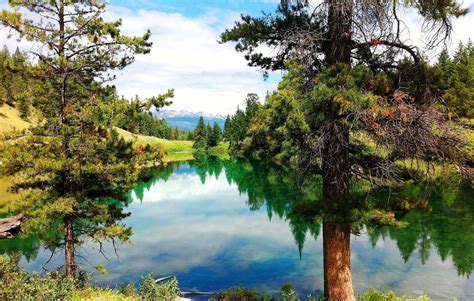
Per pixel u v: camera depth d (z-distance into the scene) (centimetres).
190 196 5256
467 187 3672
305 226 3234
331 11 829
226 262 2328
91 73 1337
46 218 1168
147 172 1417
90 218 1312
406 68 850
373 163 862
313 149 797
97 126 1298
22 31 1161
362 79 741
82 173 1232
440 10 791
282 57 949
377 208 823
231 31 930
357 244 2473
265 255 2459
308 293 1802
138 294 1183
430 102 814
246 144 9969
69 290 971
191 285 1944
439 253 2233
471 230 2588
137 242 2828
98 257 2450
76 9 1242
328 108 771
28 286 844
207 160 11794
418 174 823
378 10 768
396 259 2169
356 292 1736
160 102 1316
